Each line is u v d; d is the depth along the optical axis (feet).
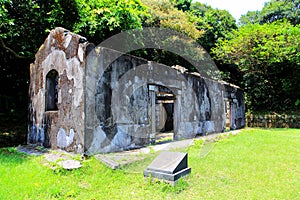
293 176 12.96
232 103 39.81
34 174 11.80
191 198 10.00
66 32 17.37
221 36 53.06
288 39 42.32
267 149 20.29
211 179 12.40
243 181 12.17
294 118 42.29
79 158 14.14
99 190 10.61
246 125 46.29
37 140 19.45
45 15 24.56
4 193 9.49
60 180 11.41
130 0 26.63
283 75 48.91
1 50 24.86
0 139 22.50
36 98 20.24
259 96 49.55
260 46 42.93
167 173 11.29
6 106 27.58
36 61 20.81
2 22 20.80
